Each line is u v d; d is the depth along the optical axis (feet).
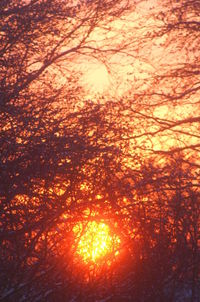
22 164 67.97
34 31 91.97
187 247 73.92
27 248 64.28
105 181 68.74
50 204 66.59
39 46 93.76
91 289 68.33
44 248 65.26
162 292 73.41
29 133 70.23
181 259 73.72
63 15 96.17
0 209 65.16
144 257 72.23
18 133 69.87
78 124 74.59
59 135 71.10
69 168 67.87
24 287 65.41
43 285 66.95
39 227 66.39
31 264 66.49
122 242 70.79
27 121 70.33
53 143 68.95
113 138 73.97
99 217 67.92
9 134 68.95
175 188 75.20
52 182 68.18
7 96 73.92
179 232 75.00
